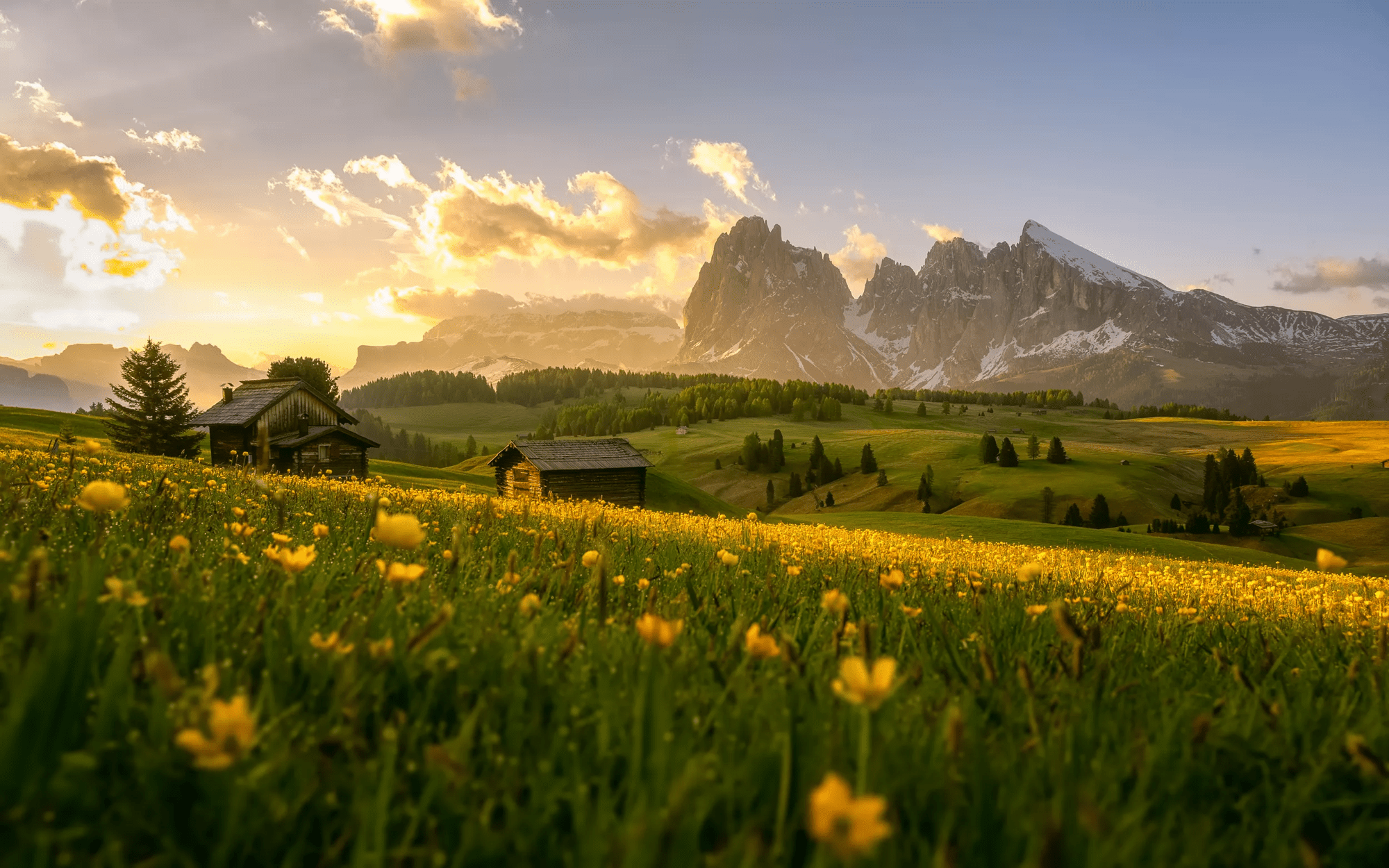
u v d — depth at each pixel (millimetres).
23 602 1526
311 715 1602
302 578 2623
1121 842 1160
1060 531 80875
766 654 1692
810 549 7285
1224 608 6305
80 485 4961
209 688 1144
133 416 74250
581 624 2398
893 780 1390
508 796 1251
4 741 1028
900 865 1163
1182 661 3156
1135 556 22859
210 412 65125
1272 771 1749
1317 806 1458
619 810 1414
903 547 12664
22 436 47594
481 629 2104
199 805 1177
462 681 1796
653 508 73812
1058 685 2133
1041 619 3416
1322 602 7363
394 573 1888
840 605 2051
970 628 3434
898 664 2600
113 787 1186
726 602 3295
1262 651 3465
